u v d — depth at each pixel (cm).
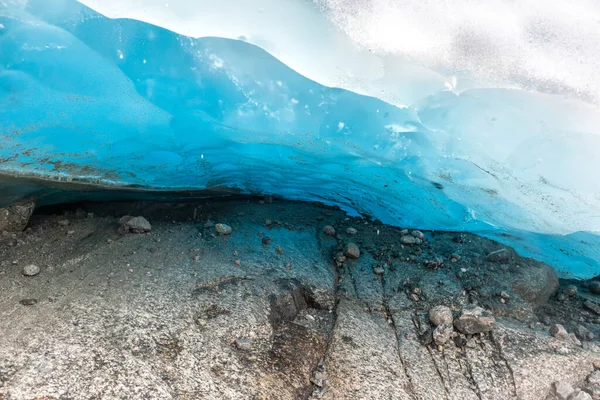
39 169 297
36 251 295
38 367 204
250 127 324
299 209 391
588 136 321
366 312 285
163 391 203
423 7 308
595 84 318
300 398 218
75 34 300
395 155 333
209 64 310
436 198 354
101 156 312
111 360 213
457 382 242
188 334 235
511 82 320
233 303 261
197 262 295
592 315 315
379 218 388
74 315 238
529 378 246
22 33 294
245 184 379
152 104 312
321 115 323
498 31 313
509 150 325
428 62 312
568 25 321
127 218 331
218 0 299
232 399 207
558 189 327
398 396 227
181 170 340
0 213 304
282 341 246
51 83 297
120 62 306
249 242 329
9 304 244
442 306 278
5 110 290
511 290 314
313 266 312
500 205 344
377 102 319
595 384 249
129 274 276
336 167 350
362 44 308
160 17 299
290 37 306
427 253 346
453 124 326
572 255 359
